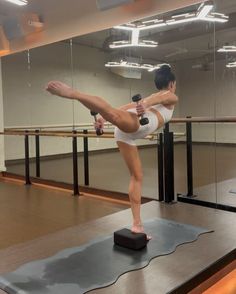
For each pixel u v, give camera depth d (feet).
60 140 22.04
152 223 9.93
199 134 16.22
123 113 7.42
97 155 21.26
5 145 22.77
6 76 22.90
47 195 16.53
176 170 16.28
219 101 15.46
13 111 23.21
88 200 15.42
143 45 18.04
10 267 7.36
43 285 6.57
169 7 12.93
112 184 16.67
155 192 14.42
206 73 15.67
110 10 13.42
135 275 6.89
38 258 7.79
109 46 19.51
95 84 20.65
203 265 7.27
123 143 8.14
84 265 7.36
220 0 14.42
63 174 19.61
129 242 8.11
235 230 9.38
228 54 15.06
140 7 12.98
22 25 16.53
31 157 22.39
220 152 15.53
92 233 9.34
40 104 23.04
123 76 19.39
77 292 6.28
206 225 9.83
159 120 8.08
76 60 21.33
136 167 8.25
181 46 16.40
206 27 15.55
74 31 17.03
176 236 8.91
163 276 6.83
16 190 17.80
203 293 7.14
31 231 11.39
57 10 14.26
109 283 6.58
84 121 21.08
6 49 20.12
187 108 16.21
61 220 12.55
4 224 12.17
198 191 13.58
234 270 8.12
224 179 15.20
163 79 8.26
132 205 8.35
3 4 14.03
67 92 6.91
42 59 22.65
